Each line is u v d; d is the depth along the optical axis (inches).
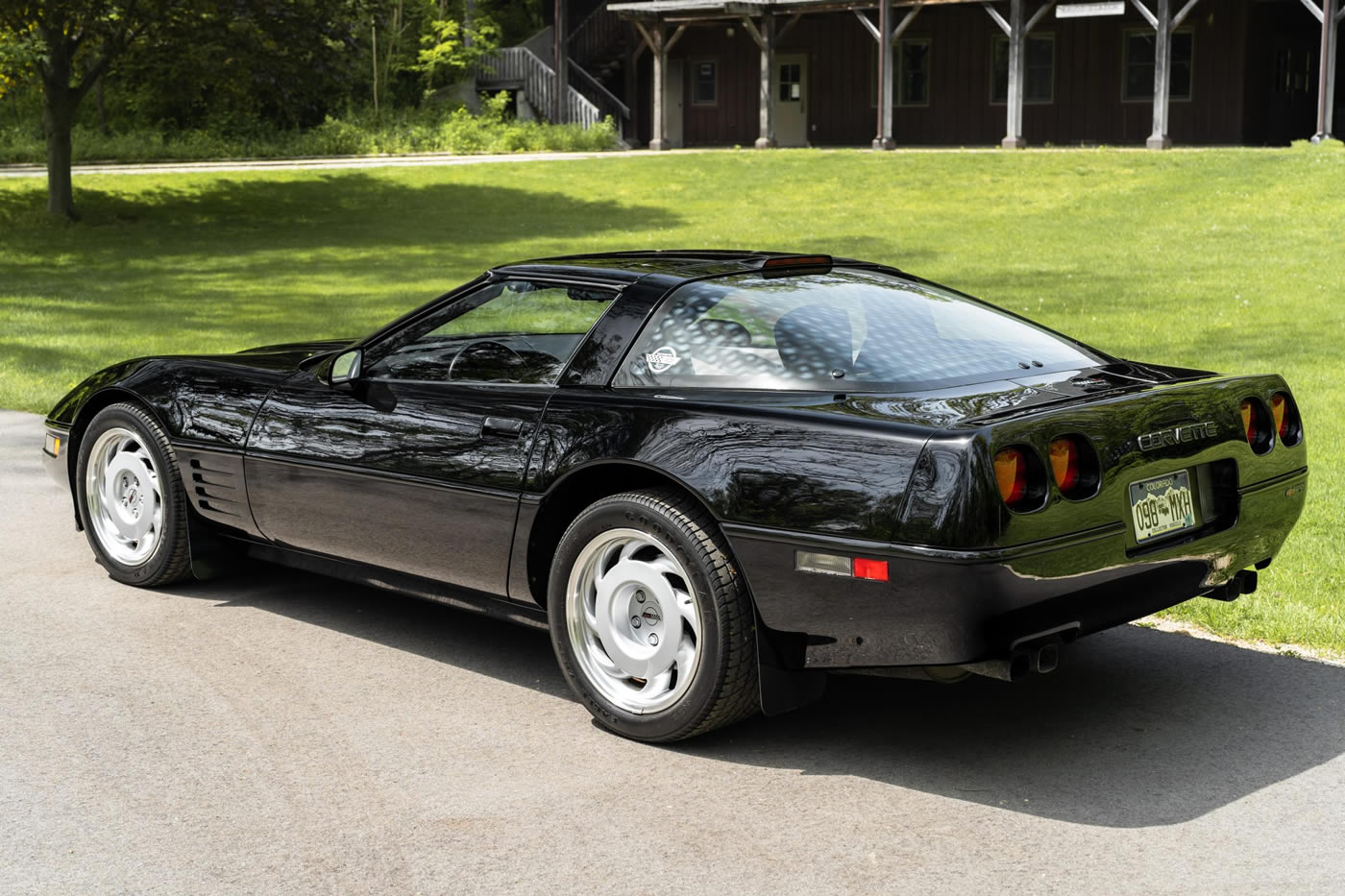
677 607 155.4
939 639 138.3
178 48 996.6
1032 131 1284.4
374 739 160.2
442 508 176.6
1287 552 236.2
